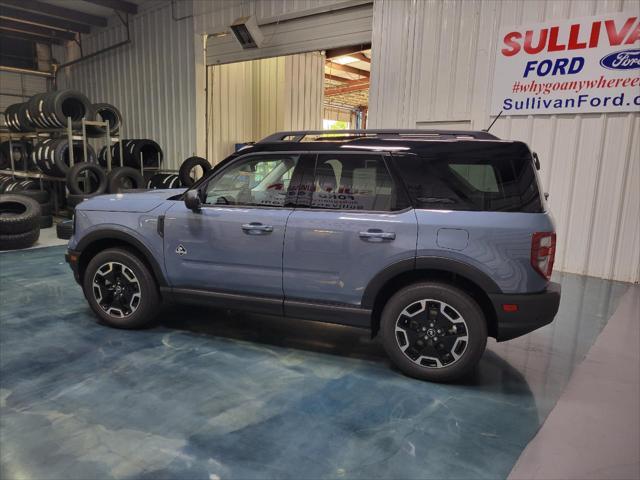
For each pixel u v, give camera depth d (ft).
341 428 8.27
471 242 9.35
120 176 32.35
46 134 35.60
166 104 38.55
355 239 10.08
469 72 22.06
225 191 11.66
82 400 9.02
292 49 29.43
